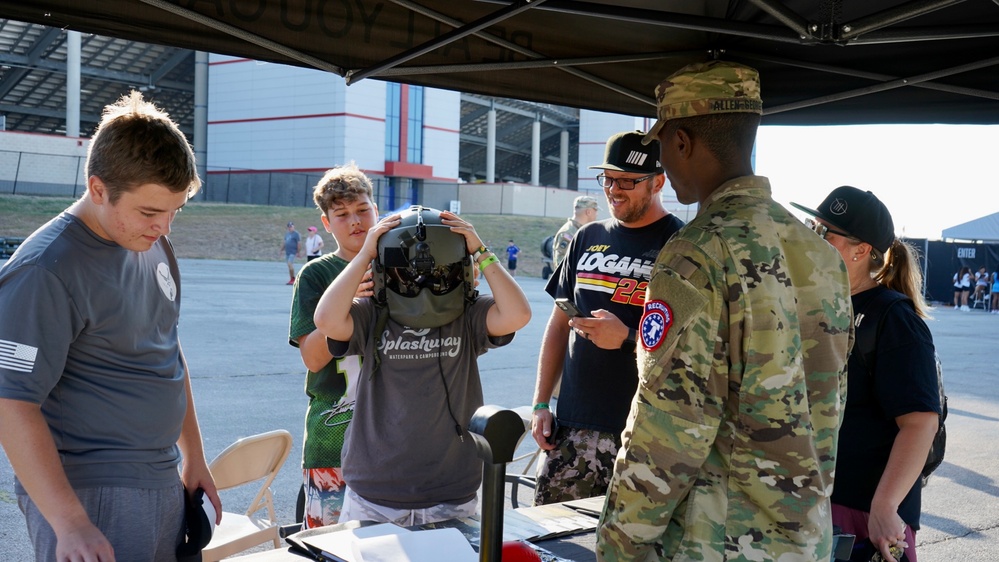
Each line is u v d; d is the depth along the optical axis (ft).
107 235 5.87
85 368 5.84
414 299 7.45
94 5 7.80
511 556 5.45
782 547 4.79
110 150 5.48
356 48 9.04
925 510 16.35
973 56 9.37
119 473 5.91
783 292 4.90
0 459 16.11
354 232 9.48
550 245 50.78
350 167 9.79
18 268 5.49
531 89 10.56
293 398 23.68
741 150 5.34
